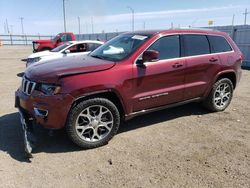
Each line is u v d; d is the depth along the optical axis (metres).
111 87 4.25
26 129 4.12
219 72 5.77
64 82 3.97
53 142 4.49
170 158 3.99
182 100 5.34
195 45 5.42
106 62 4.48
